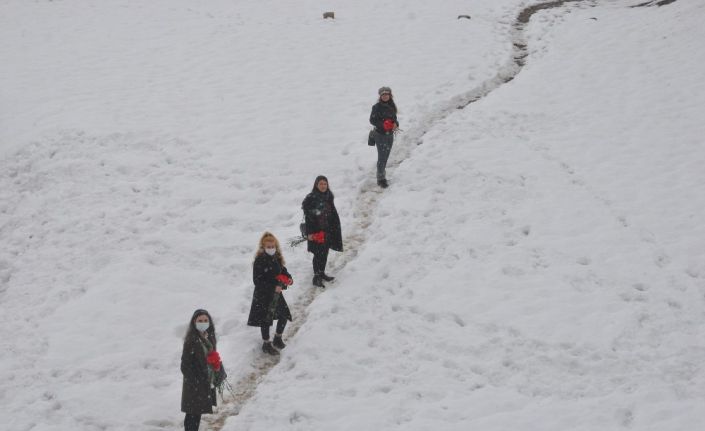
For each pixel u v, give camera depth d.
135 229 20.38
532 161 23.30
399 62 32.22
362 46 34.28
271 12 40.34
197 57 33.12
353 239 19.78
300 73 31.25
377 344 15.43
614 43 33.75
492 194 21.39
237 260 19.16
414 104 27.89
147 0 42.81
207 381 12.69
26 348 15.74
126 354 15.66
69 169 23.58
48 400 14.23
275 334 15.65
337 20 38.44
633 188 21.86
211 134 25.98
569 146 24.38
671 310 16.52
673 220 20.20
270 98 28.88
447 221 20.05
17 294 17.91
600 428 13.12
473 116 26.59
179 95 29.12
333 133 26.03
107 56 33.22
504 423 13.25
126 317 16.78
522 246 18.95
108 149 24.70
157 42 35.09
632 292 17.16
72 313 16.91
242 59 32.84
